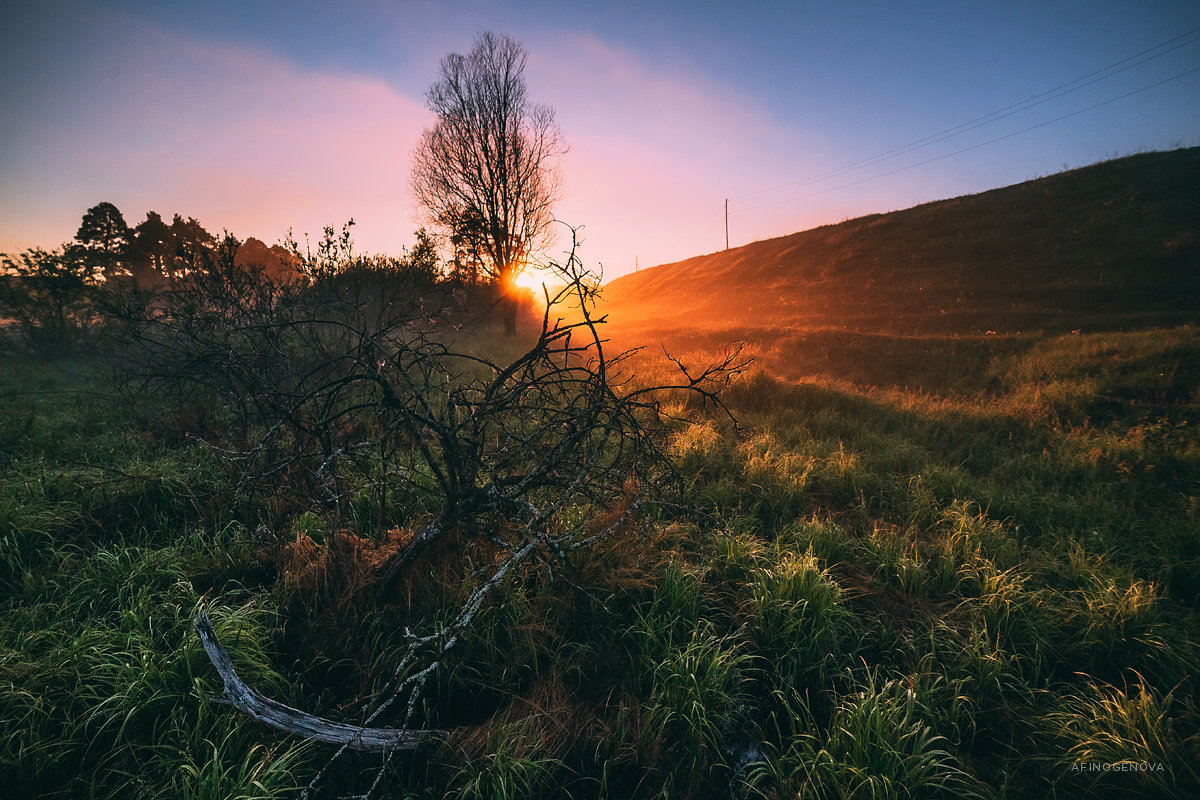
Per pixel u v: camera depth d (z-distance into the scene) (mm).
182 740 2412
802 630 3281
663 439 5457
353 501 4398
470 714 2912
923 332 20328
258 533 4070
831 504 5535
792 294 32344
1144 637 3180
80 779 2256
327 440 3201
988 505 5219
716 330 20719
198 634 2648
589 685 2973
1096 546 4461
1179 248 21016
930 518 5125
